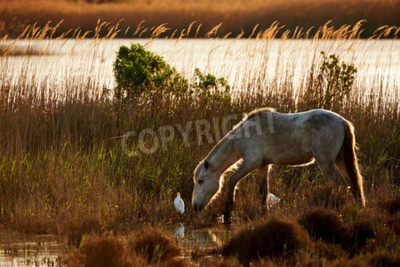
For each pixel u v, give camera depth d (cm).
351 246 3141
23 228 3753
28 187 4181
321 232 3256
